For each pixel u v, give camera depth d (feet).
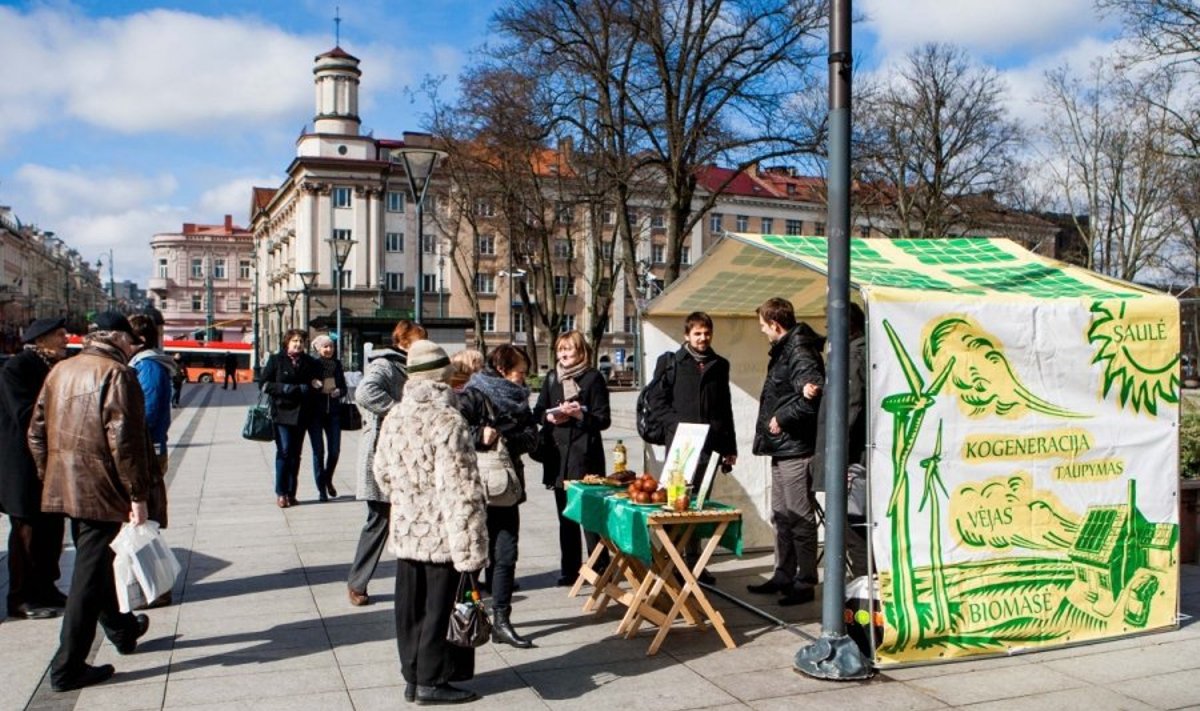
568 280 137.39
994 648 18.24
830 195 16.71
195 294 413.59
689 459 19.76
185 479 43.65
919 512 17.72
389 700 15.89
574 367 23.26
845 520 17.08
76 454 16.30
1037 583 18.63
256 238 338.95
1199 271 108.37
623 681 16.84
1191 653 18.42
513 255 136.98
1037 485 18.67
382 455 15.90
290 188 248.32
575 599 22.40
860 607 17.79
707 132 75.97
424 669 15.55
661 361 24.00
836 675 16.75
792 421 21.07
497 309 231.50
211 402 114.42
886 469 17.49
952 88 113.19
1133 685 16.60
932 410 17.83
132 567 18.69
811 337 21.29
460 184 128.16
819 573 25.02
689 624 20.30
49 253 351.67
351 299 224.53
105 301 488.44
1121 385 19.40
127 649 18.20
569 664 17.78
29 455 20.31
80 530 16.61
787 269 23.71
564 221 151.84
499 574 19.07
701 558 18.79
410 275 233.14
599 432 23.25
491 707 15.58
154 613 21.12
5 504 20.24
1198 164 76.69
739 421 27.53
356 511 34.78
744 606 21.61
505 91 90.84
